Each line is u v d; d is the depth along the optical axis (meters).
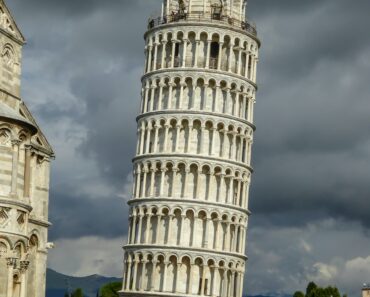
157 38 138.25
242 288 134.12
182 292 129.12
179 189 132.38
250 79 139.12
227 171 133.50
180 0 141.25
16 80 78.50
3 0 76.81
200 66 135.00
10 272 71.50
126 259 134.88
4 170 72.31
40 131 81.00
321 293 174.62
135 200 134.75
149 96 138.12
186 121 134.00
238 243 134.38
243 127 136.00
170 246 129.75
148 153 134.88
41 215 80.81
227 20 138.88
